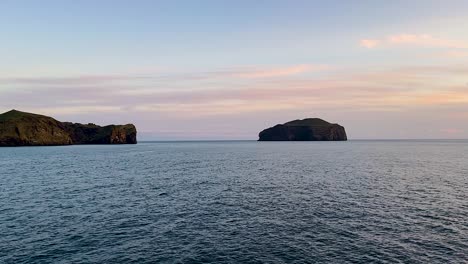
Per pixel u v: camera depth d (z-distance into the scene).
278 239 25.86
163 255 22.72
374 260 21.73
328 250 23.52
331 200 40.31
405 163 91.31
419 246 24.23
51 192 46.59
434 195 43.44
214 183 54.97
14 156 124.44
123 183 55.22
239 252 23.20
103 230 28.38
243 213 34.06
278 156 124.06
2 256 22.52
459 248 23.83
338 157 116.44
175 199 41.41
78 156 125.81
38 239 25.97
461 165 85.31
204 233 27.44
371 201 39.66
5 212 34.59
